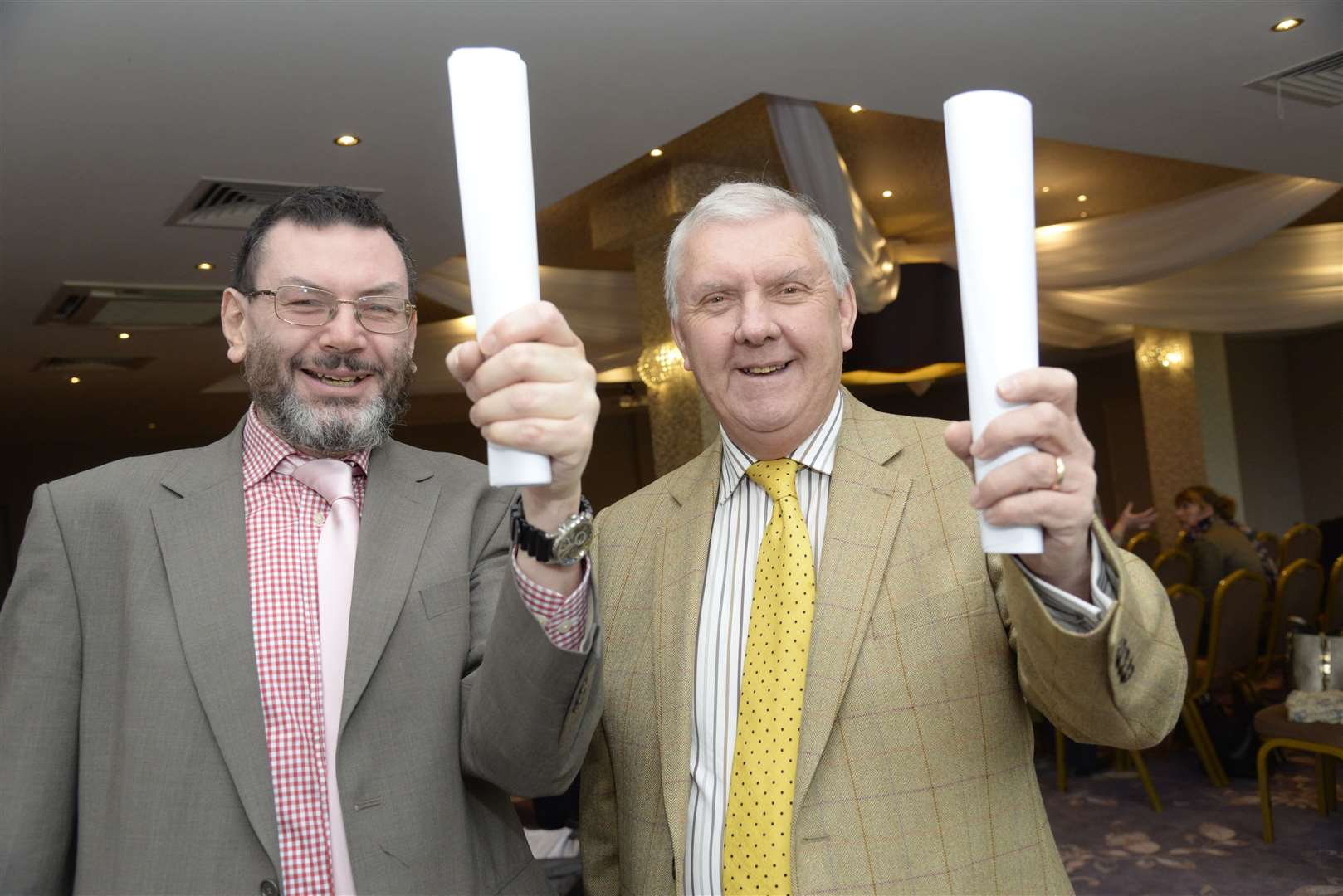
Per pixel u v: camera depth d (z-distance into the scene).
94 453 15.10
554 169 4.58
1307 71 4.05
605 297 8.08
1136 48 3.77
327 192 1.30
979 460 0.78
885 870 1.21
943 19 3.44
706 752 1.33
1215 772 4.55
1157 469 10.77
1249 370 12.41
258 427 1.33
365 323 1.26
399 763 1.17
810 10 3.30
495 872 1.24
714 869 1.27
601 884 1.50
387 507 1.29
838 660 1.26
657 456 6.00
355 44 3.32
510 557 1.05
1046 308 9.37
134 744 1.14
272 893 1.11
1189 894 3.40
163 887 1.11
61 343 8.15
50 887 1.17
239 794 1.13
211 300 6.90
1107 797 4.50
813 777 1.23
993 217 0.72
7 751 1.17
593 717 1.12
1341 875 3.45
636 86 3.78
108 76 3.45
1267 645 5.47
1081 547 0.95
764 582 1.35
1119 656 1.00
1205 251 7.15
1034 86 4.08
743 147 5.48
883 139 5.73
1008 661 1.28
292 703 1.18
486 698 1.10
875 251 6.09
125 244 5.48
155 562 1.22
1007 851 1.24
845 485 1.38
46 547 1.23
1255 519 12.23
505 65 0.72
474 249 0.74
